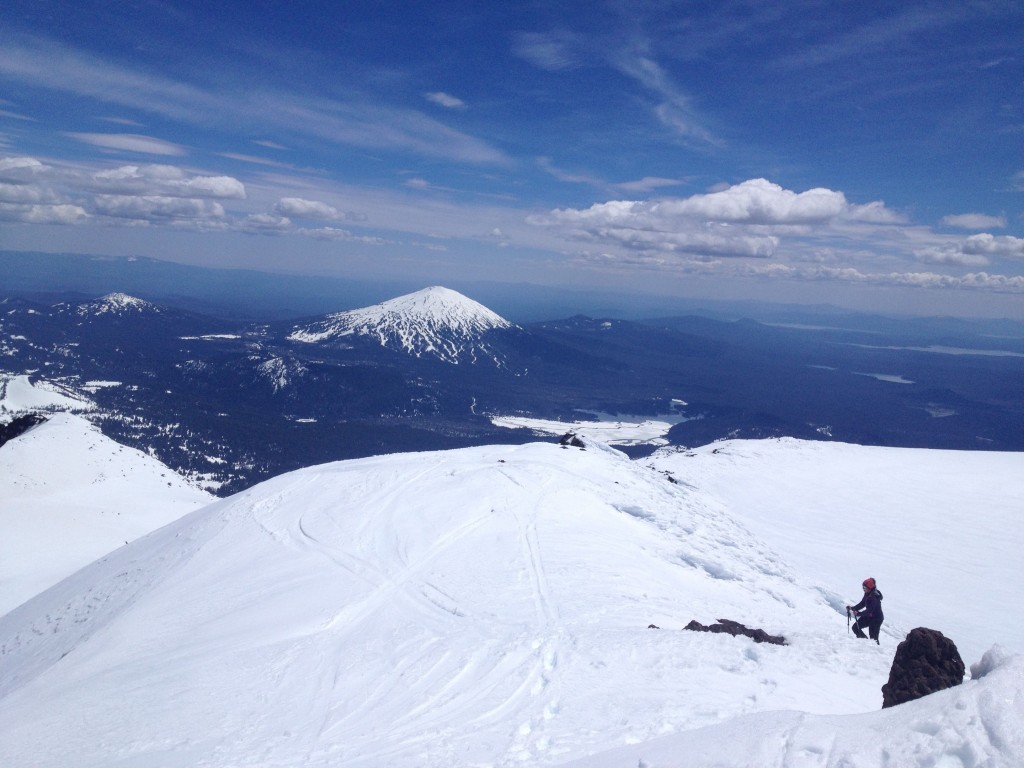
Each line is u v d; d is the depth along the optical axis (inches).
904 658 361.4
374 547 875.4
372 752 391.5
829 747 225.5
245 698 518.6
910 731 218.4
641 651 495.8
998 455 1819.6
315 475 1247.5
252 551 935.0
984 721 208.1
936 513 1295.5
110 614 895.1
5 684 845.2
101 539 2103.8
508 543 850.1
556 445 1412.4
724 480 1524.4
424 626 631.2
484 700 448.1
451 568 780.6
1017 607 862.5
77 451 2883.9
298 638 639.8
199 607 786.8
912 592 916.6
